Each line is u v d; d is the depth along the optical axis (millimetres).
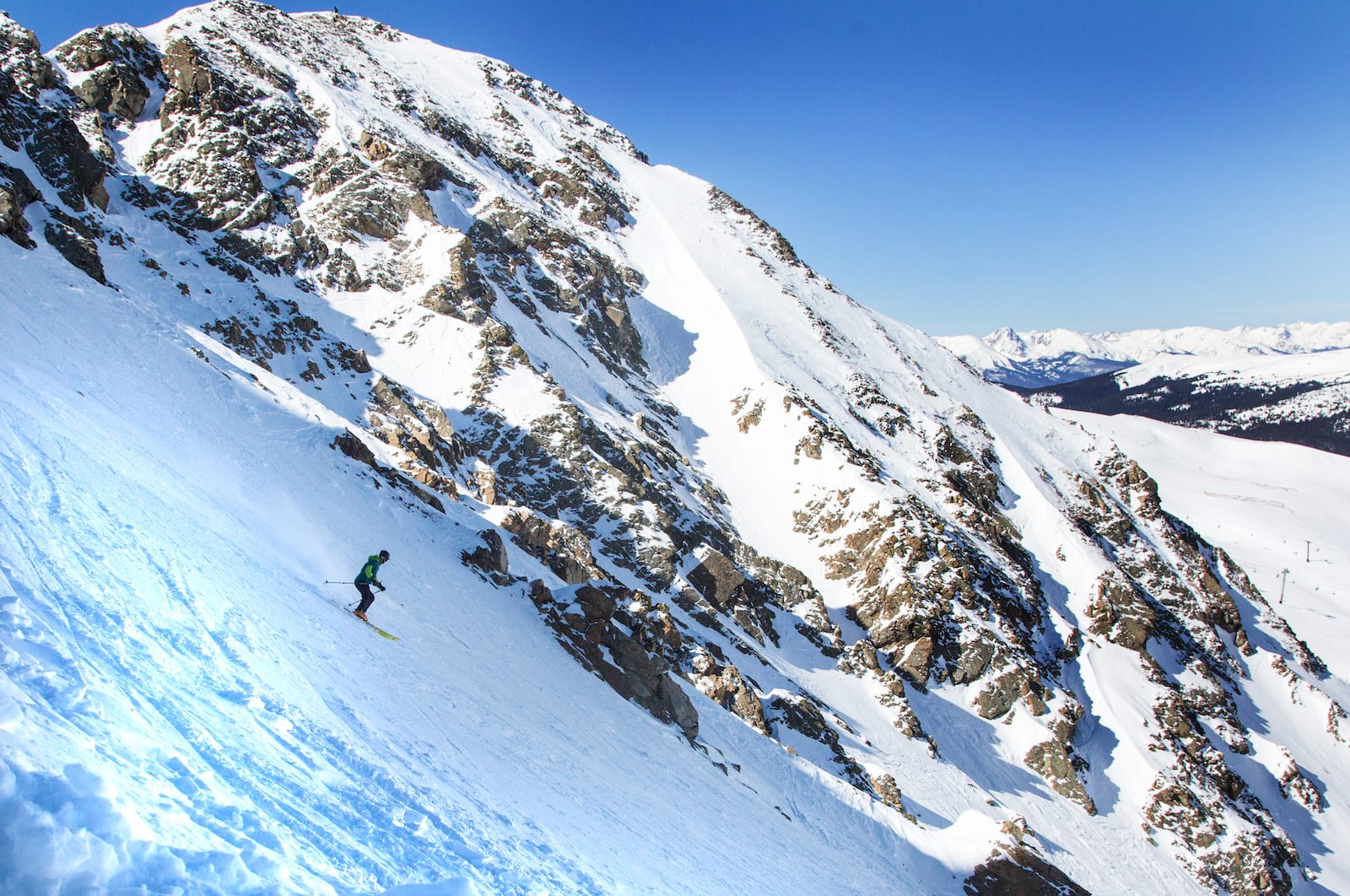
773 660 60188
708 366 98188
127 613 9945
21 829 4086
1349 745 87312
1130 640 82438
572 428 65750
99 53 72688
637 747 24406
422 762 12109
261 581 16578
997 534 86875
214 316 52000
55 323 28203
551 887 9742
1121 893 54219
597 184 123188
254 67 86375
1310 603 150375
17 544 9875
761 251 131000
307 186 77562
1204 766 70438
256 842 6293
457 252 75750
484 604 28578
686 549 65500
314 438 34375
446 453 57094
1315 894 64688
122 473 17109
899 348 123125
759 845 22625
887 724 59438
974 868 34656
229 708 9281
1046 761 64312
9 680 6305
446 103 121125
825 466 80812
